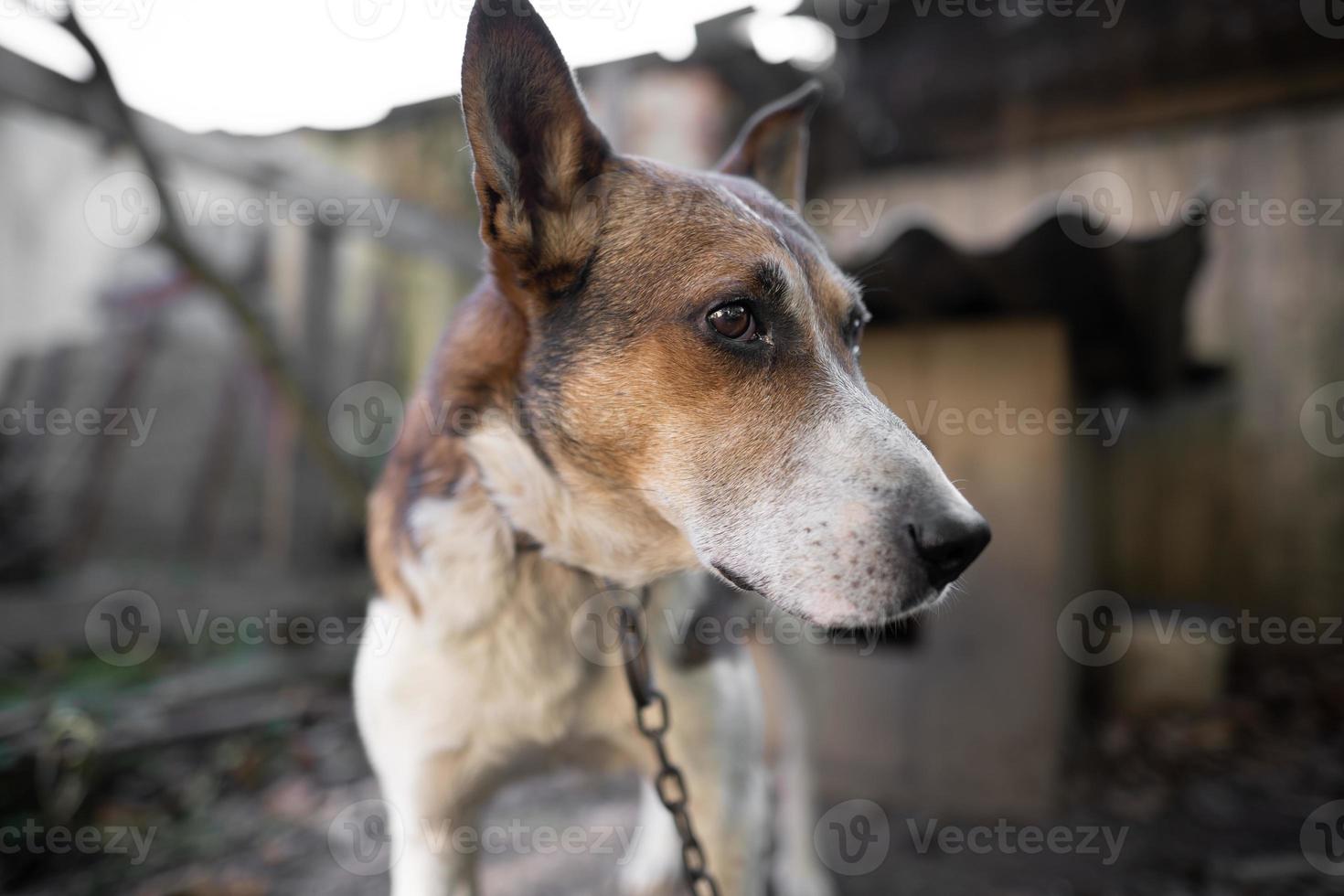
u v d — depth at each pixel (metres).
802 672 0.85
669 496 0.54
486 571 0.56
